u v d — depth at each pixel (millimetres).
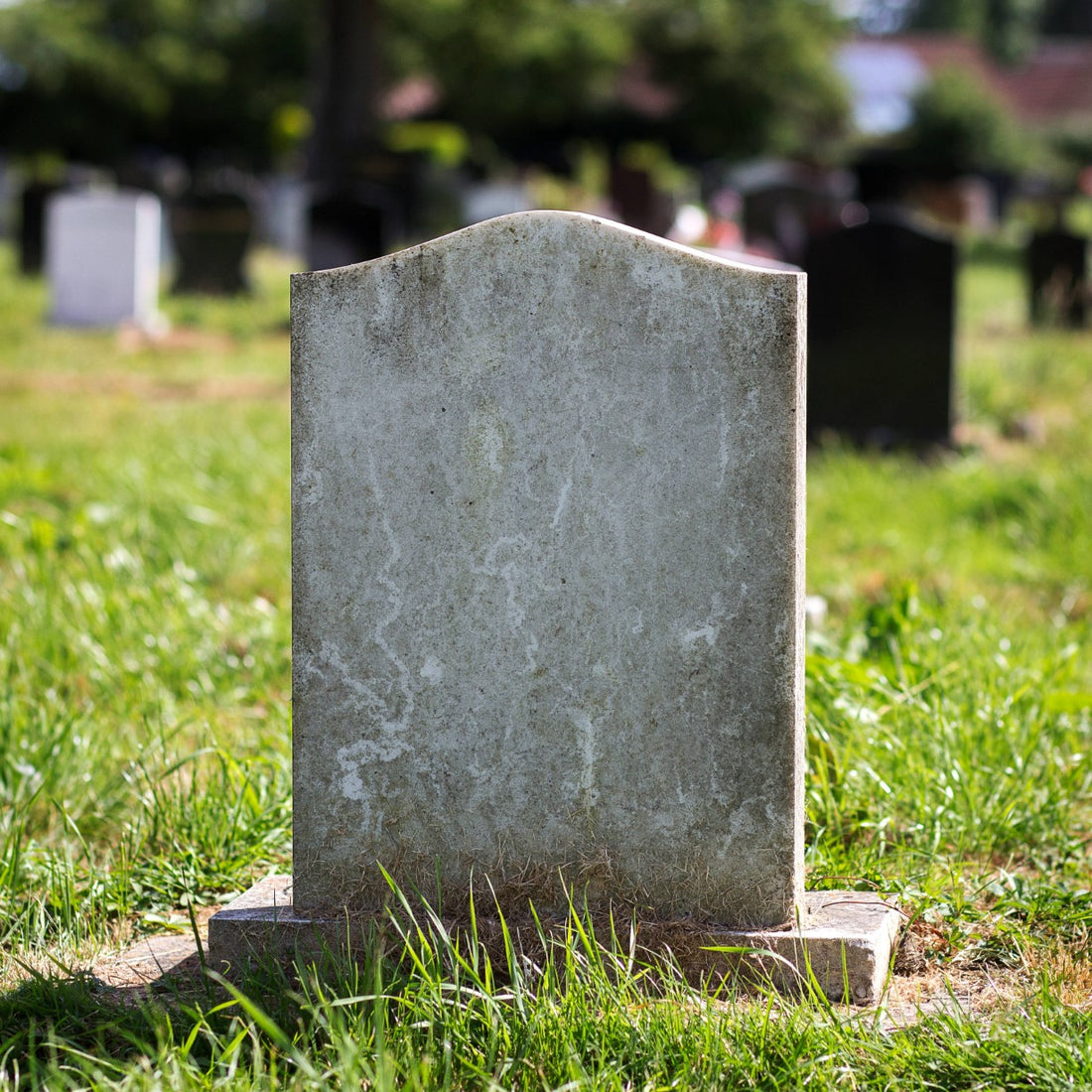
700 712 3980
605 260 3934
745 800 3982
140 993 4031
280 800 4633
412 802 4137
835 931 3986
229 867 4496
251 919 4133
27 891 4445
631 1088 3393
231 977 4086
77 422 8305
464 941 4039
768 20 32312
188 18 32062
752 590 3926
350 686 4133
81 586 5535
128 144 31844
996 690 4898
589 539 3998
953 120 35031
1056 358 9945
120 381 9883
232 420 8336
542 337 3979
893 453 7809
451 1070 3398
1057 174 38094
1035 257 12875
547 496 4008
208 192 15906
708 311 3891
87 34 30891
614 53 31016
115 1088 3256
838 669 4867
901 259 7805
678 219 22406
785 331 3854
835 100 33906
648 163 28062
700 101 32688
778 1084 3355
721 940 3973
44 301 14703
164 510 6395
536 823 4086
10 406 8773
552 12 30469
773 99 32781
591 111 32750
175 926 4375
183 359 11109
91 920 4379
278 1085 3375
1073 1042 3465
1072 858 4523
